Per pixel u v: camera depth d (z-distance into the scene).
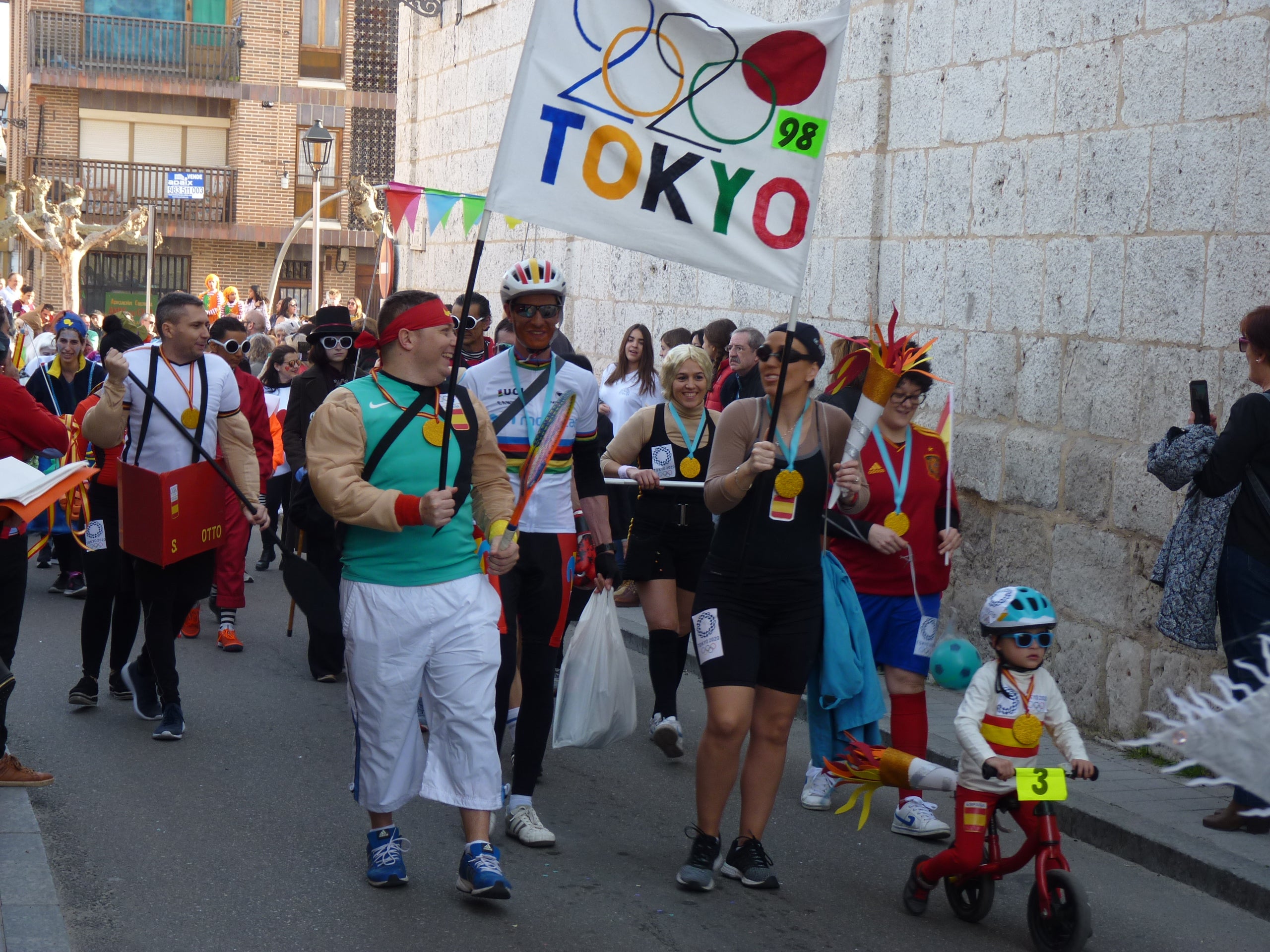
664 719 6.67
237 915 4.39
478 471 4.64
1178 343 6.71
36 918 4.20
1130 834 5.43
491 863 4.46
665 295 11.84
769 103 4.70
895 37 8.99
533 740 5.29
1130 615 6.87
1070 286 7.44
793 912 4.66
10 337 11.38
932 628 5.49
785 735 4.86
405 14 17.50
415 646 4.44
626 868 5.04
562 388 5.36
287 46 36.00
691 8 4.62
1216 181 6.50
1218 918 4.82
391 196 12.22
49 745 6.27
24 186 32.41
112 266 36.19
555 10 4.57
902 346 4.74
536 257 14.36
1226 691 2.18
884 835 5.59
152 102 36.09
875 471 5.44
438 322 4.48
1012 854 5.50
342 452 4.39
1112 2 7.15
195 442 6.36
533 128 4.57
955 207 8.38
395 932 4.31
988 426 8.02
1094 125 7.28
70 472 5.59
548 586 5.27
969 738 4.39
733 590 4.75
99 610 6.89
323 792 5.76
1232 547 5.54
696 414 6.72
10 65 43.25
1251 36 6.32
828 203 9.58
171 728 6.42
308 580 4.61
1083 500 7.21
